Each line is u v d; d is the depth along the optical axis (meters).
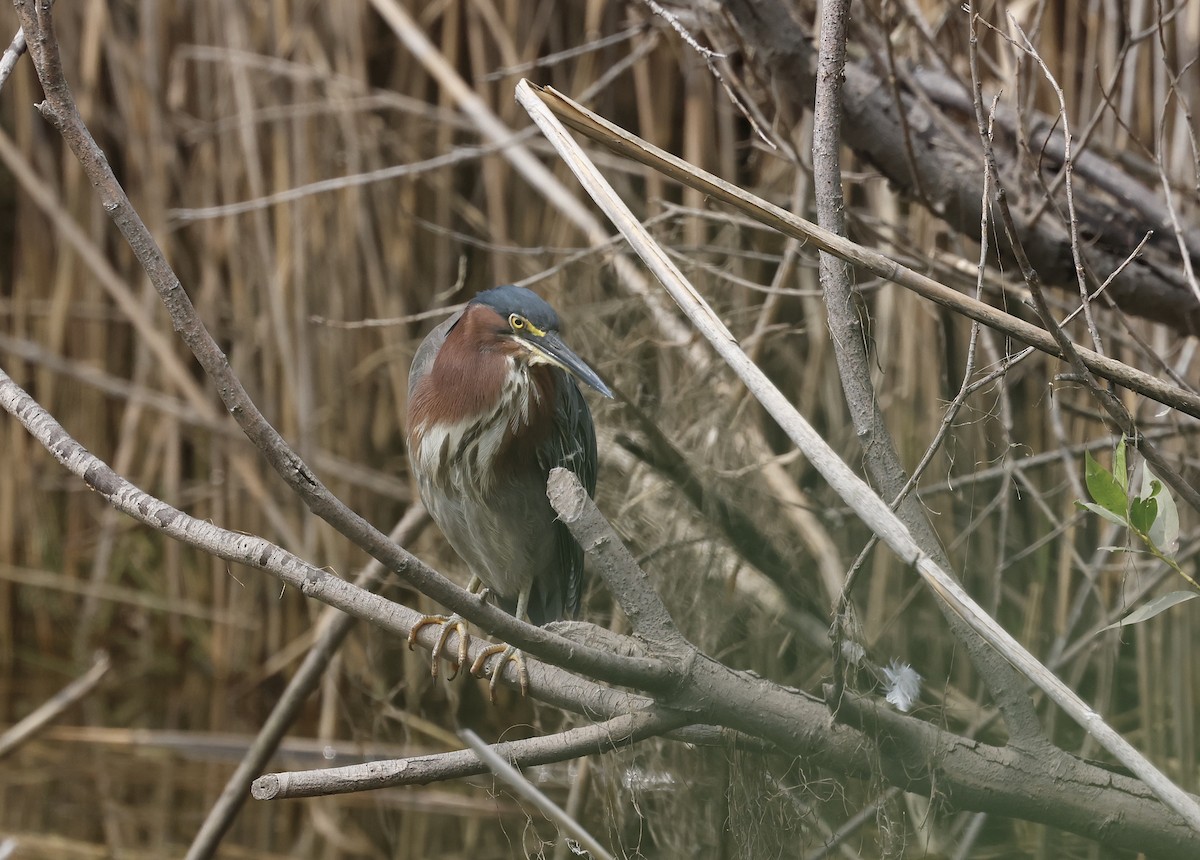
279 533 14.24
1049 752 5.02
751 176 11.84
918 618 9.67
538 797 4.22
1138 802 4.93
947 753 4.98
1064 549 9.69
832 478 4.05
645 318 9.92
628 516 9.16
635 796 7.04
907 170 7.28
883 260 4.43
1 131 14.37
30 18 3.97
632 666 4.61
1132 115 8.70
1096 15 8.59
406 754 11.06
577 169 4.62
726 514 8.84
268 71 13.17
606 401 9.59
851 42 7.81
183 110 14.07
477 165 13.37
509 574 8.20
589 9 12.04
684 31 6.38
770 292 7.77
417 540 11.43
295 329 13.48
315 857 11.04
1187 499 4.77
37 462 15.88
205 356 4.01
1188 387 6.29
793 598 8.73
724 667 4.88
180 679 14.91
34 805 11.60
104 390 15.55
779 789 5.82
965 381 4.67
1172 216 5.93
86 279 15.20
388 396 13.71
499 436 7.77
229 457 14.26
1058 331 4.39
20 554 16.05
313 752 12.51
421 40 11.34
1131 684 10.08
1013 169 7.26
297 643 14.01
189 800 11.91
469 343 7.84
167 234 14.20
